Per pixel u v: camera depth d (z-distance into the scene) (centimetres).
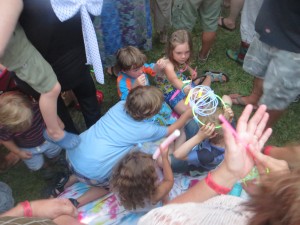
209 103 220
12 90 220
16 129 208
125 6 262
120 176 189
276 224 64
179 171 229
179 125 239
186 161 222
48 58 179
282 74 214
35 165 248
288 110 292
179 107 271
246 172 111
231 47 342
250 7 274
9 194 187
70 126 244
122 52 254
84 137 221
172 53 264
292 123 285
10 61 160
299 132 280
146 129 218
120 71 270
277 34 203
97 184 225
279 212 64
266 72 230
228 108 225
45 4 152
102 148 213
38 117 223
